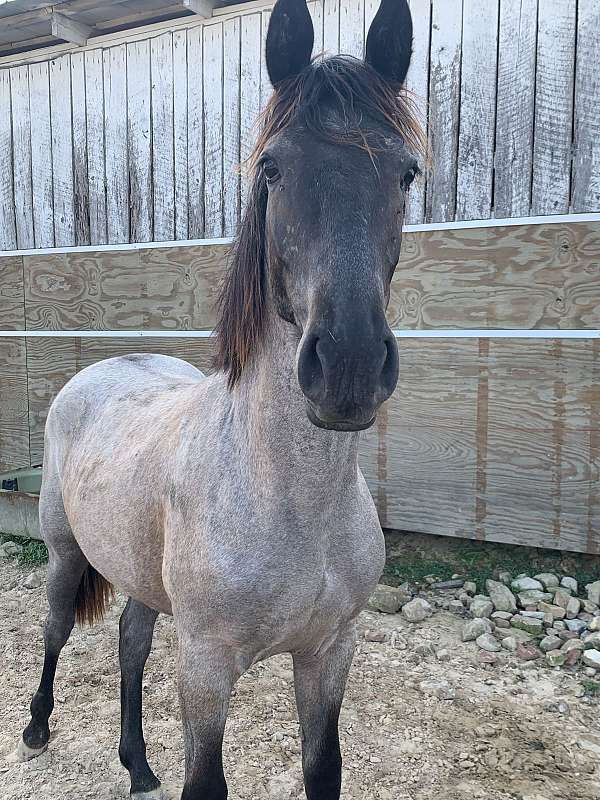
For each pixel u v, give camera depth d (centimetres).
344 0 393
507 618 333
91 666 318
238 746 252
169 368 286
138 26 458
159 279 459
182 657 167
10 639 346
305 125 138
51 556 265
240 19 412
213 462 165
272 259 144
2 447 525
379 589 363
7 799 230
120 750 236
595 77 346
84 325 491
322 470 152
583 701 273
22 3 430
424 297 396
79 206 483
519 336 372
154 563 192
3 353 521
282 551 154
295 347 146
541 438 371
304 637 167
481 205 380
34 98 486
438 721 262
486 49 369
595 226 351
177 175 446
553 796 221
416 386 401
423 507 406
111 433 230
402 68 164
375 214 131
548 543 374
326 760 182
